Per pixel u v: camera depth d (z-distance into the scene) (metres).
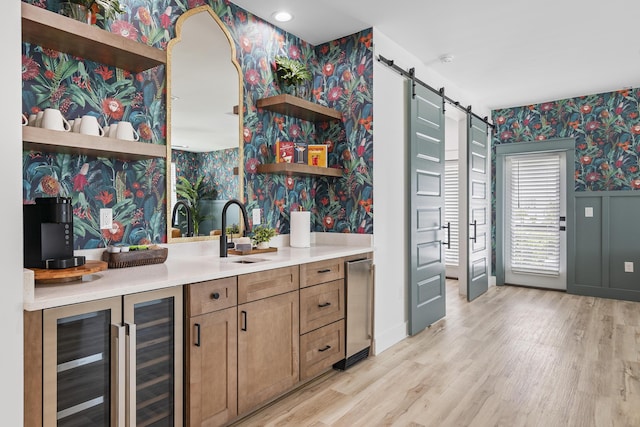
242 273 2.00
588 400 2.33
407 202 3.57
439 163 4.08
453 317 4.14
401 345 3.31
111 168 2.08
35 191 1.80
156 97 2.28
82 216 1.96
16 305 1.27
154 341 1.66
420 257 3.70
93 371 1.46
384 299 3.25
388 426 2.06
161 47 2.29
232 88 2.70
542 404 2.29
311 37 3.27
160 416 1.70
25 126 1.55
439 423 2.09
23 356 1.28
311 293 2.48
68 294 1.39
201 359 1.81
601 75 4.31
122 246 2.11
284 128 3.14
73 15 1.78
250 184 2.87
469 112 4.85
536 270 5.52
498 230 5.77
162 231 2.31
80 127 1.82
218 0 2.63
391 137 3.36
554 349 3.18
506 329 3.71
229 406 1.95
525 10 2.86
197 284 1.80
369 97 3.13
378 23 3.05
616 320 3.98
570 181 5.22
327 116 3.18
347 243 3.22
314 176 3.29
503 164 5.75
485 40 3.38
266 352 2.15
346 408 2.25
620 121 4.90
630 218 4.84
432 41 3.40
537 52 3.65
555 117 5.35
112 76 2.08
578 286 5.16
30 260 1.63
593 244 5.07
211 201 2.57
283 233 3.15
